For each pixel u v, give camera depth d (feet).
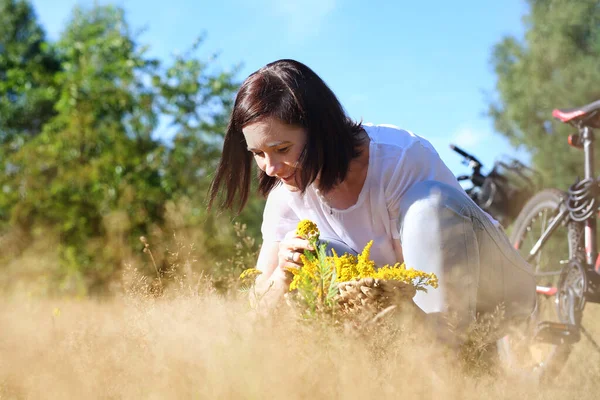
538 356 9.50
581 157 52.54
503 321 7.53
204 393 4.77
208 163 35.12
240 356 5.19
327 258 6.42
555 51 56.54
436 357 5.82
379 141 7.53
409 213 6.88
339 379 5.01
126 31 38.75
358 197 7.51
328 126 6.81
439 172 7.58
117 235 29.27
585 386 6.51
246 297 7.09
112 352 5.58
